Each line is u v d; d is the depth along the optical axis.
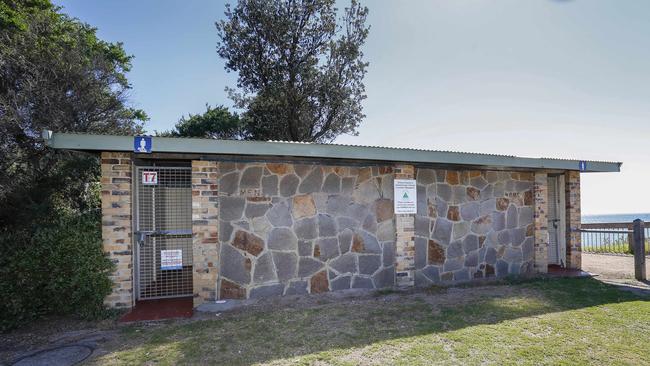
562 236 9.01
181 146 5.34
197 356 3.91
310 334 4.50
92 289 5.32
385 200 7.04
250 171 6.24
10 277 5.03
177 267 6.02
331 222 6.66
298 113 16.75
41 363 3.82
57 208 8.43
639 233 7.59
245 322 5.01
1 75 8.74
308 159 6.55
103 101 10.73
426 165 7.33
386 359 3.73
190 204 6.71
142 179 6.02
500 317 5.06
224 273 6.05
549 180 9.23
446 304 5.75
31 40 9.44
